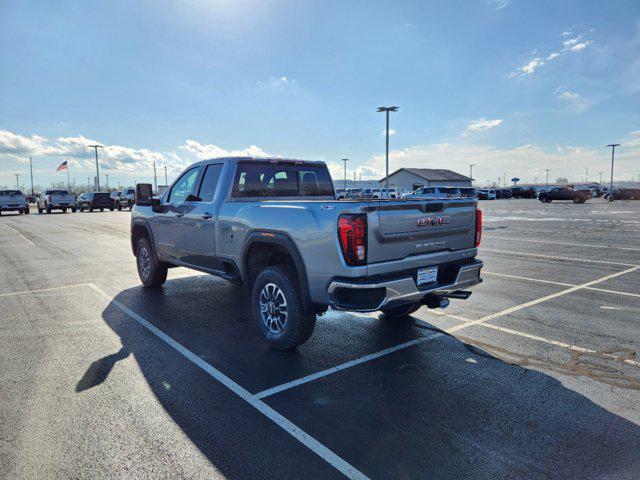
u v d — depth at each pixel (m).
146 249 7.20
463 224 4.55
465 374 3.93
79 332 5.11
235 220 4.91
